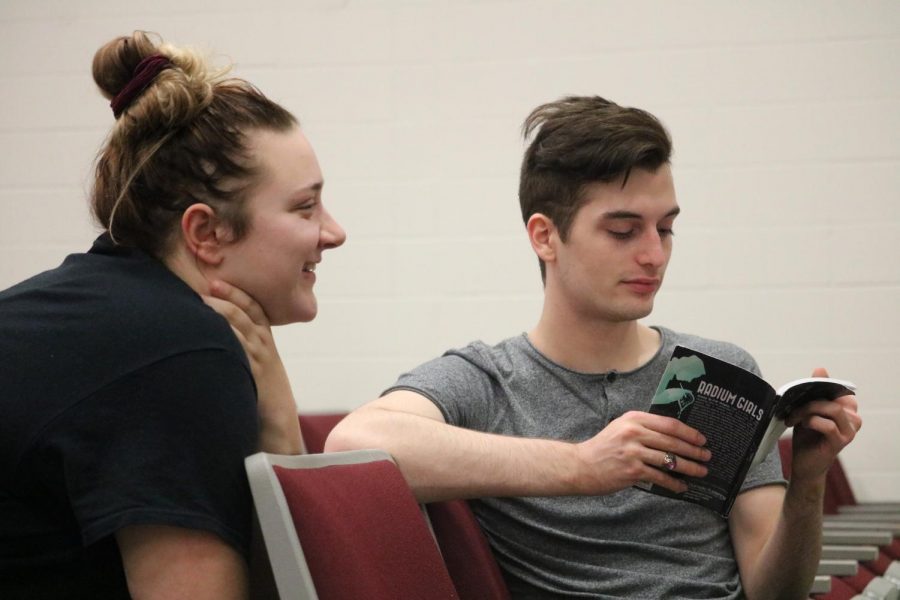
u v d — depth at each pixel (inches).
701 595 73.0
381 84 156.9
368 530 52.1
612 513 74.5
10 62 160.4
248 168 53.5
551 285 78.2
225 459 47.7
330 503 49.8
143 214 53.6
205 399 47.9
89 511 45.7
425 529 58.4
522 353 79.0
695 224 152.9
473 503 77.2
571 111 76.8
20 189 159.6
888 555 113.1
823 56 151.8
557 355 78.1
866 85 151.0
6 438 47.4
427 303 155.1
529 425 76.0
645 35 153.8
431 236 155.5
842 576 95.3
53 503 48.4
